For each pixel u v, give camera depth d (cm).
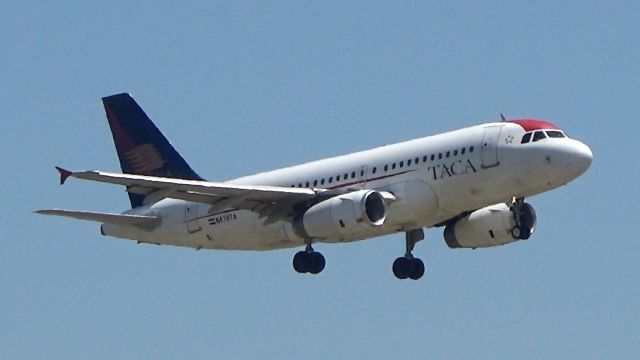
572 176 16538
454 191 16862
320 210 16888
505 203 17275
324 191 17238
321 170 17700
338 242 17538
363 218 16638
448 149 16900
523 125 16750
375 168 17288
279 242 17862
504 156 16612
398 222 17100
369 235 17262
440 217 17150
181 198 17012
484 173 16688
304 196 17162
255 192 17012
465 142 16850
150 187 16575
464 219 17825
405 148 17225
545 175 16525
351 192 17062
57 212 17250
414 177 17000
